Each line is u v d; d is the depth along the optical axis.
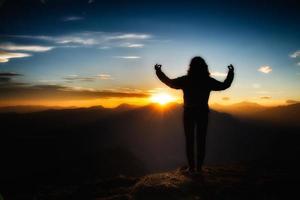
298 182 5.64
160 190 4.98
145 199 4.84
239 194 4.96
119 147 51.12
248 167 7.32
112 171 35.16
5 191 9.15
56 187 7.04
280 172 6.66
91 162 37.03
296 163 8.16
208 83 5.90
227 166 7.49
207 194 4.92
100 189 5.95
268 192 5.12
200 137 5.98
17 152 73.06
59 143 99.62
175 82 5.93
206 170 6.59
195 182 5.45
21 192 7.53
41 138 103.12
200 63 5.93
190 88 5.89
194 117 5.91
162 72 5.94
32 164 52.66
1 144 82.56
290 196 4.94
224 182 5.55
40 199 5.96
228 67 5.96
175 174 5.97
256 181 5.73
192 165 6.11
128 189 5.62
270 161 8.66
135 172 40.62
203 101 5.88
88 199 5.41
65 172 20.09
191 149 6.06
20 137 97.50
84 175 20.64
